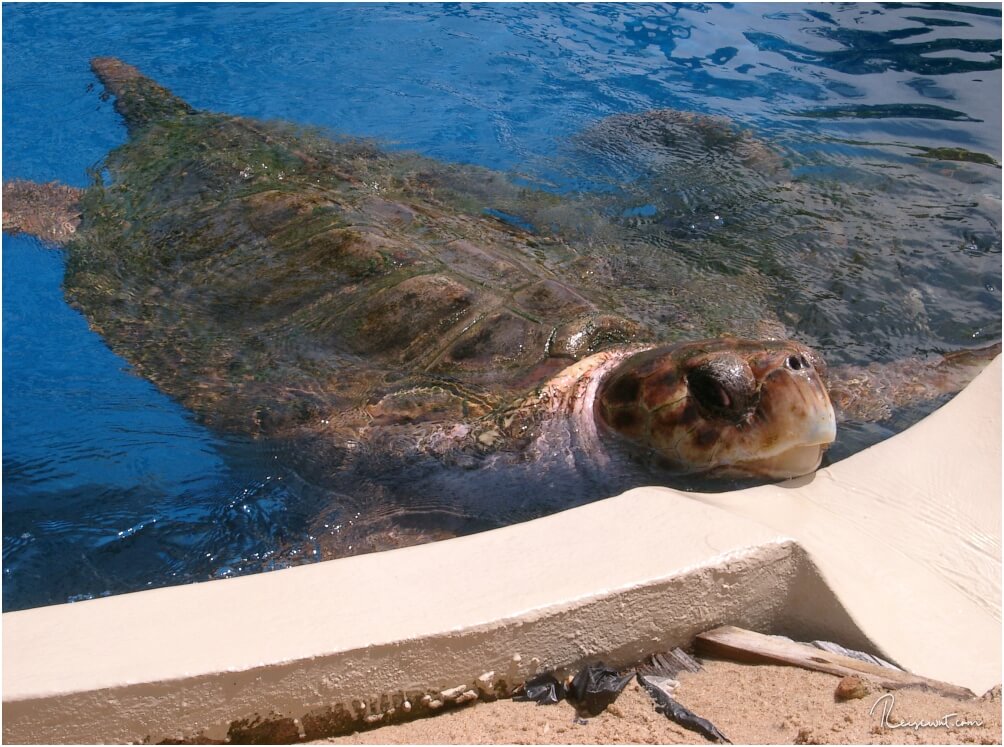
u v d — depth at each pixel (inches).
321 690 35.4
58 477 53.1
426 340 57.0
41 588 46.7
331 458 53.7
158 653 35.0
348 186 70.9
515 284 59.5
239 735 35.2
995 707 35.7
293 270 62.5
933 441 47.5
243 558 48.1
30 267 69.9
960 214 72.1
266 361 58.6
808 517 42.6
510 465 51.7
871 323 61.8
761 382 47.6
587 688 36.6
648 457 50.6
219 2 118.6
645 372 50.7
